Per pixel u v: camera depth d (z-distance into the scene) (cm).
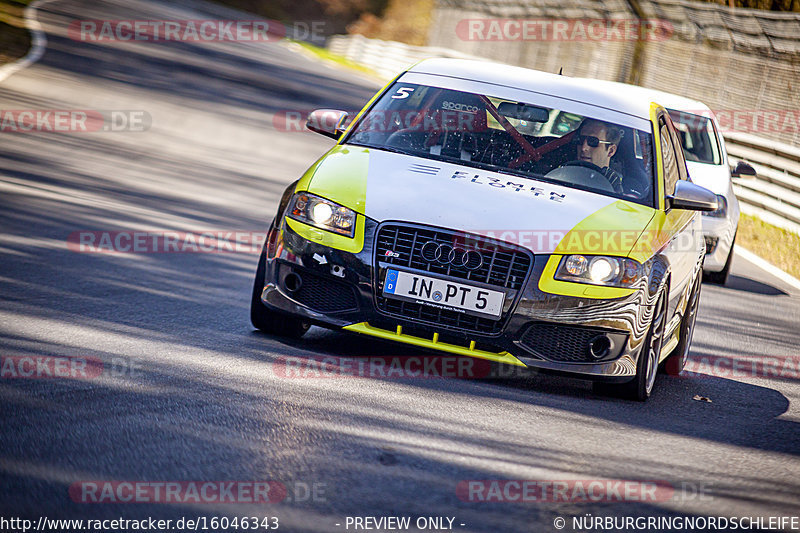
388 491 1259
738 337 2866
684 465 1547
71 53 8131
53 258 2566
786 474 1575
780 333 3009
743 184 5603
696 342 2727
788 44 6775
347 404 1638
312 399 1644
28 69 6712
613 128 2233
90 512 1097
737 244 5028
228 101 7119
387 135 2222
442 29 16388
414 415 1620
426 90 2338
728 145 5819
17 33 8894
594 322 1842
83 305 2139
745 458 1639
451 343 1870
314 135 6347
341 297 1917
